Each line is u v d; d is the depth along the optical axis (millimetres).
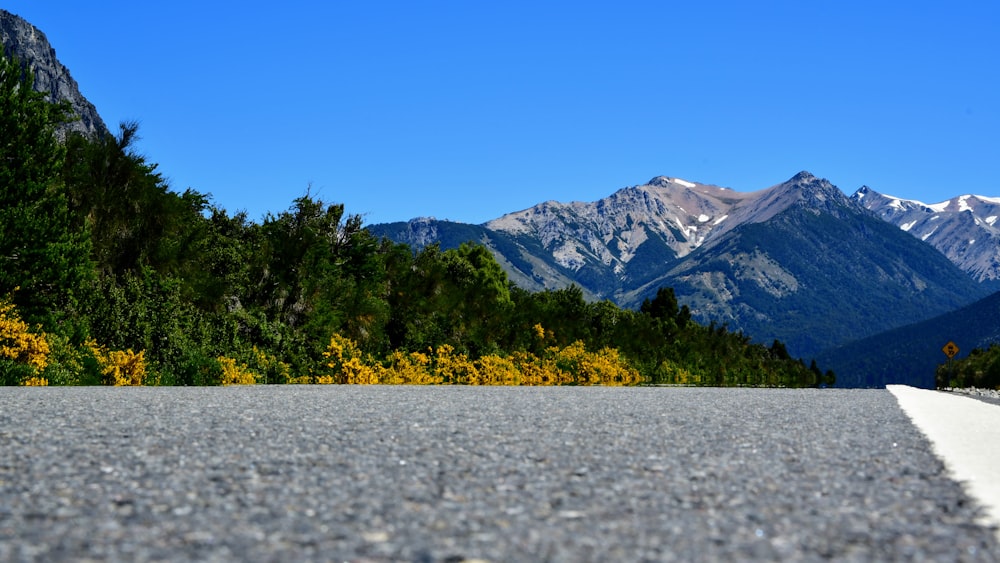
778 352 116438
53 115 21562
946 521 4207
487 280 59656
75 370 17469
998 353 87000
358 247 31312
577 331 48812
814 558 3486
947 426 9695
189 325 21797
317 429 7812
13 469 5250
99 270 21188
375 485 4996
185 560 3334
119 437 6848
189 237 23688
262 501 4473
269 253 27094
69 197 20938
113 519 4000
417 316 32875
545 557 3467
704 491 4977
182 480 5012
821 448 7148
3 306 16562
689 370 61000
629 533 3893
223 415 8977
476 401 12602
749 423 9500
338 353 24828
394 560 3389
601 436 7773
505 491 4875
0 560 3256
